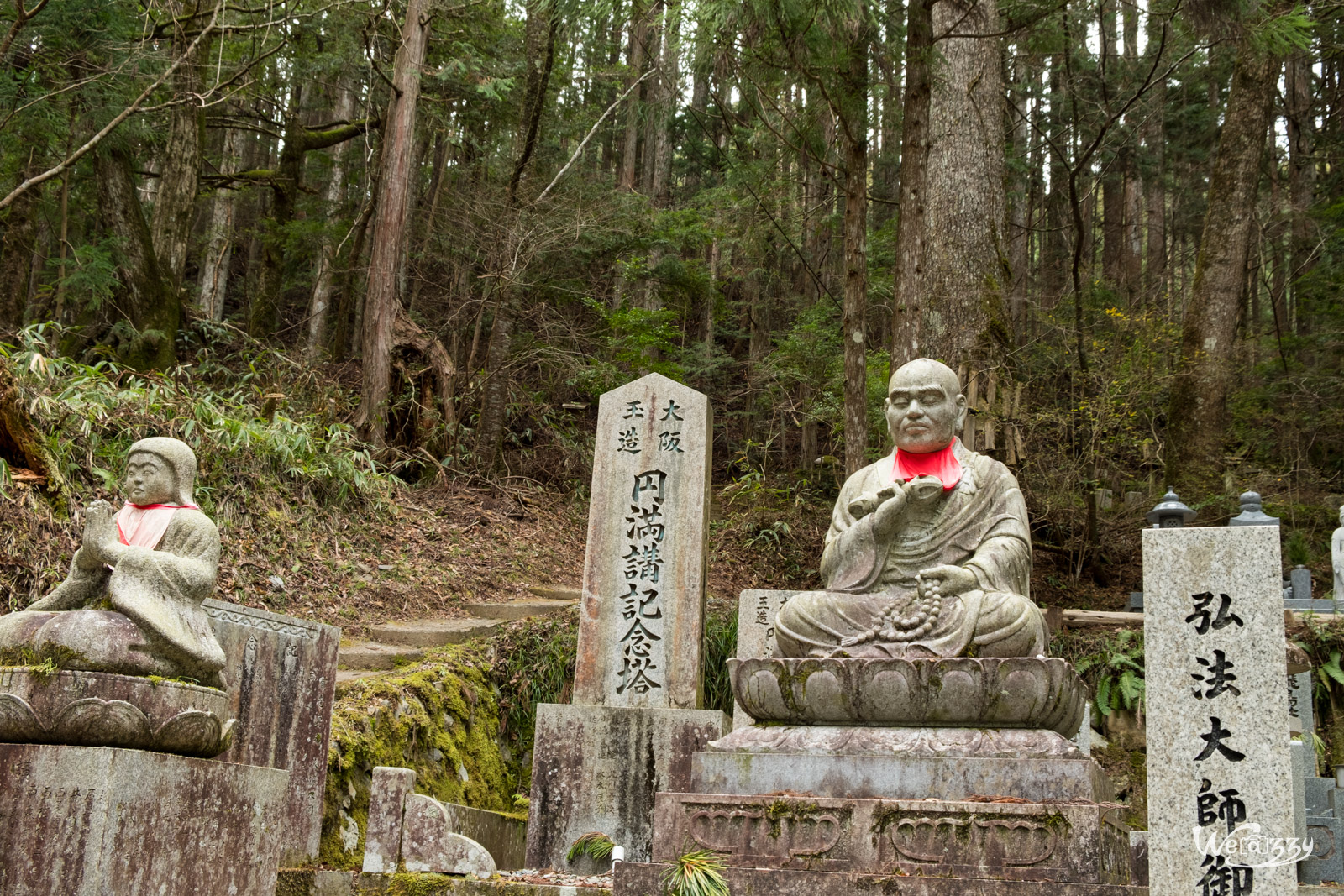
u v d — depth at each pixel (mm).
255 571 9781
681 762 7191
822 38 8805
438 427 14625
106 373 12594
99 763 4316
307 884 5414
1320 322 19047
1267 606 4160
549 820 7191
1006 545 5770
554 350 16141
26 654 4508
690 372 18938
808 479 17234
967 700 5203
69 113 12805
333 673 6281
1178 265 26188
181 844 4594
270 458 11102
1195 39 9758
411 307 18516
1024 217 24125
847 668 5336
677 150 24969
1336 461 17906
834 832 4863
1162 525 4441
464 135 18766
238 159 21656
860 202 9961
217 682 4973
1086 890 4414
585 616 7844
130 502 5250
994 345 12102
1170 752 4152
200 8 15156
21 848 4246
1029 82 21094
